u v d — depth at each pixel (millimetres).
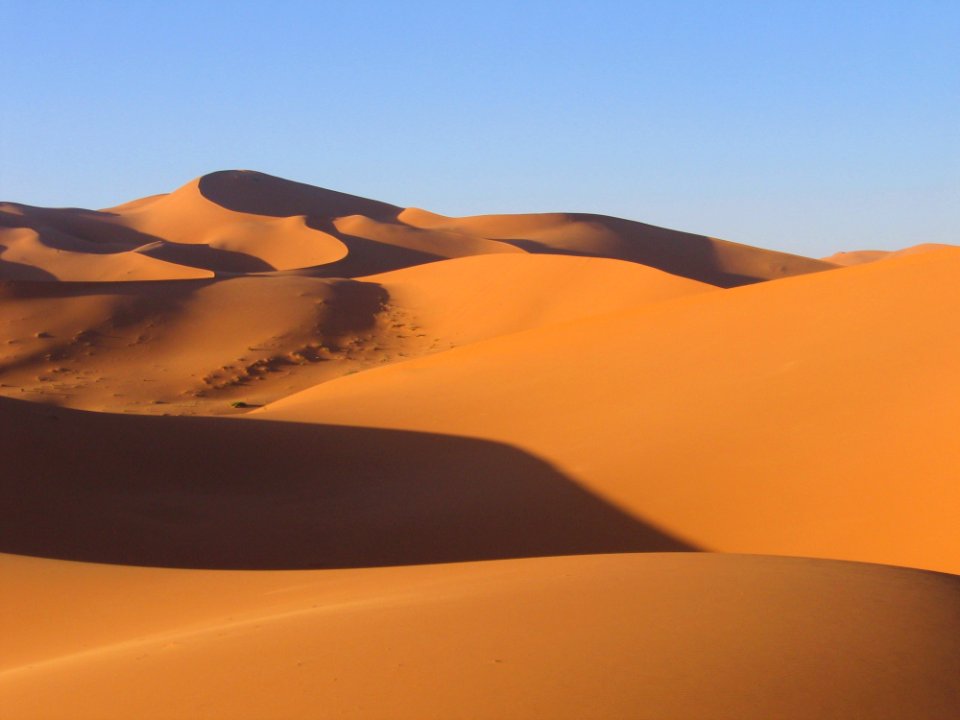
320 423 22297
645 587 4812
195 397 46875
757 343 19781
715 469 14234
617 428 17766
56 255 107500
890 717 2893
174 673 4289
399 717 3174
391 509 16047
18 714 4168
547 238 133125
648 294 52500
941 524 10875
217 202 140000
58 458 17719
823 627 3807
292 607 6594
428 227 140750
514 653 3697
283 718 3354
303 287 66125
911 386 14367
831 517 11844
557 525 14062
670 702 3025
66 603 8422
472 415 21500
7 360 51906
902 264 21281
